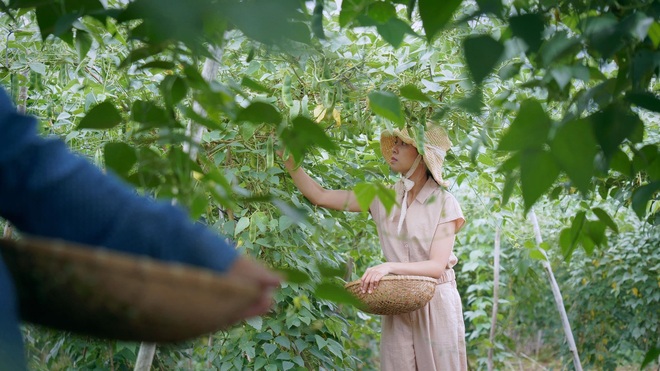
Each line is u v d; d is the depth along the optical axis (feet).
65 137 8.99
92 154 9.03
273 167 8.85
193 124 4.70
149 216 2.69
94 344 9.18
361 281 8.98
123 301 2.51
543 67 3.85
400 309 9.04
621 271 17.06
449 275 10.01
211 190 3.69
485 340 14.80
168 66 3.69
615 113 3.33
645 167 4.33
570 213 15.90
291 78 7.98
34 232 2.68
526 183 3.13
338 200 9.59
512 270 17.70
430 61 8.04
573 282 18.42
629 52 3.73
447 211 9.51
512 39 3.68
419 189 9.76
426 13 3.29
